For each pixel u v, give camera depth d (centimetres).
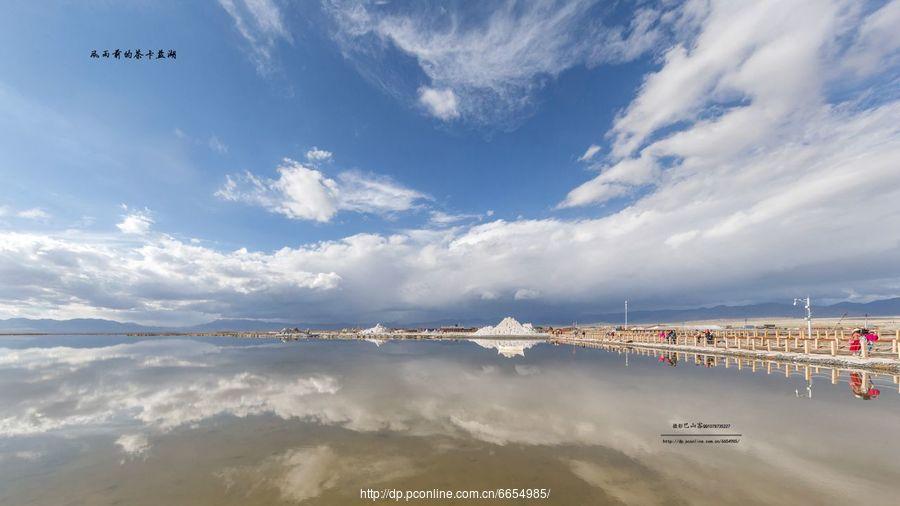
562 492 601
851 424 949
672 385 1540
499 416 1067
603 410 1123
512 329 7788
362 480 655
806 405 1159
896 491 590
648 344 3828
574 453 772
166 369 2167
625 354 3091
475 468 700
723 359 2595
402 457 759
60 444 855
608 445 818
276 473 690
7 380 1789
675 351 3322
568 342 5250
